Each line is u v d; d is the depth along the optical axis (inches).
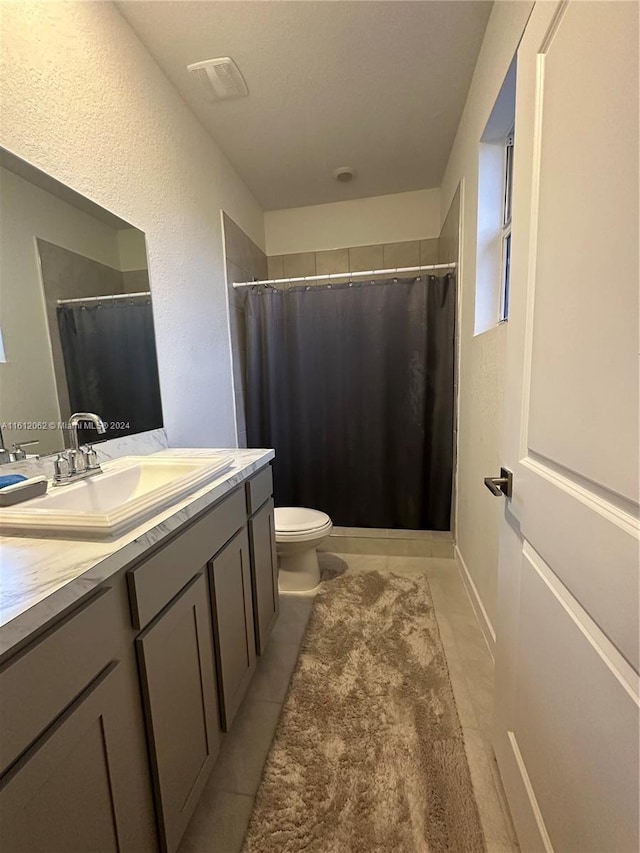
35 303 41.0
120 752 27.1
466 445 77.8
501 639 40.2
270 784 41.3
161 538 31.5
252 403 98.7
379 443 96.7
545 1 27.7
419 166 95.5
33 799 20.0
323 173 97.0
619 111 19.5
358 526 100.8
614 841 20.2
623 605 19.7
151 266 60.1
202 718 38.3
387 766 42.8
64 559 24.8
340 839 36.3
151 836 30.6
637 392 18.5
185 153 70.1
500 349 54.8
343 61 62.2
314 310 95.4
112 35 51.5
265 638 57.8
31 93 39.9
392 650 60.6
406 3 52.6
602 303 21.4
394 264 112.3
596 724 22.1
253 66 62.5
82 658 23.8
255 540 53.6
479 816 37.7
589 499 23.0
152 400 60.4
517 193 34.0
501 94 51.1
